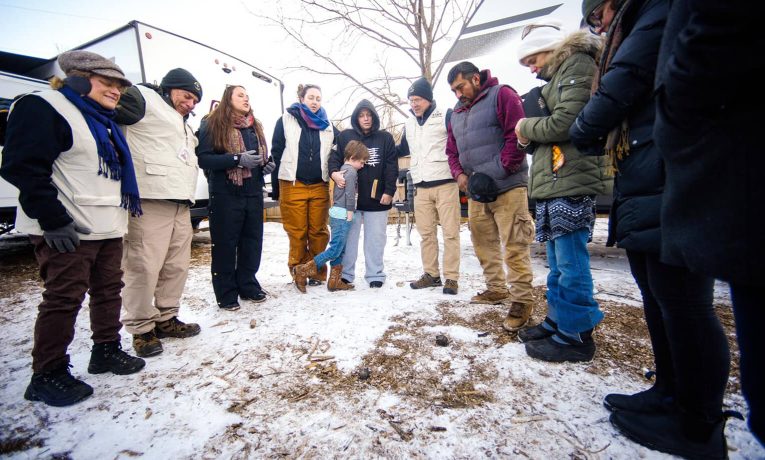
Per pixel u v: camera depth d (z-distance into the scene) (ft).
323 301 9.68
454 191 9.99
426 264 10.87
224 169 8.55
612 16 4.26
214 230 8.86
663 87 2.58
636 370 5.65
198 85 7.50
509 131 7.00
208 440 4.33
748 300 2.35
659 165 3.52
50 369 5.23
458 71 7.70
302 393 5.32
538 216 6.35
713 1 1.93
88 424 4.65
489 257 8.88
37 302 10.10
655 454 3.87
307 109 10.33
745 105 2.12
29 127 4.61
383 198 10.78
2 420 4.75
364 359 6.31
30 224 5.07
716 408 3.64
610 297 9.30
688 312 3.54
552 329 6.53
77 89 5.19
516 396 5.07
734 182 2.22
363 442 4.23
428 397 5.13
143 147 6.63
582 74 5.19
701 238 2.44
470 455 3.98
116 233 5.69
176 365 6.26
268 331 7.68
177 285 7.59
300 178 10.48
